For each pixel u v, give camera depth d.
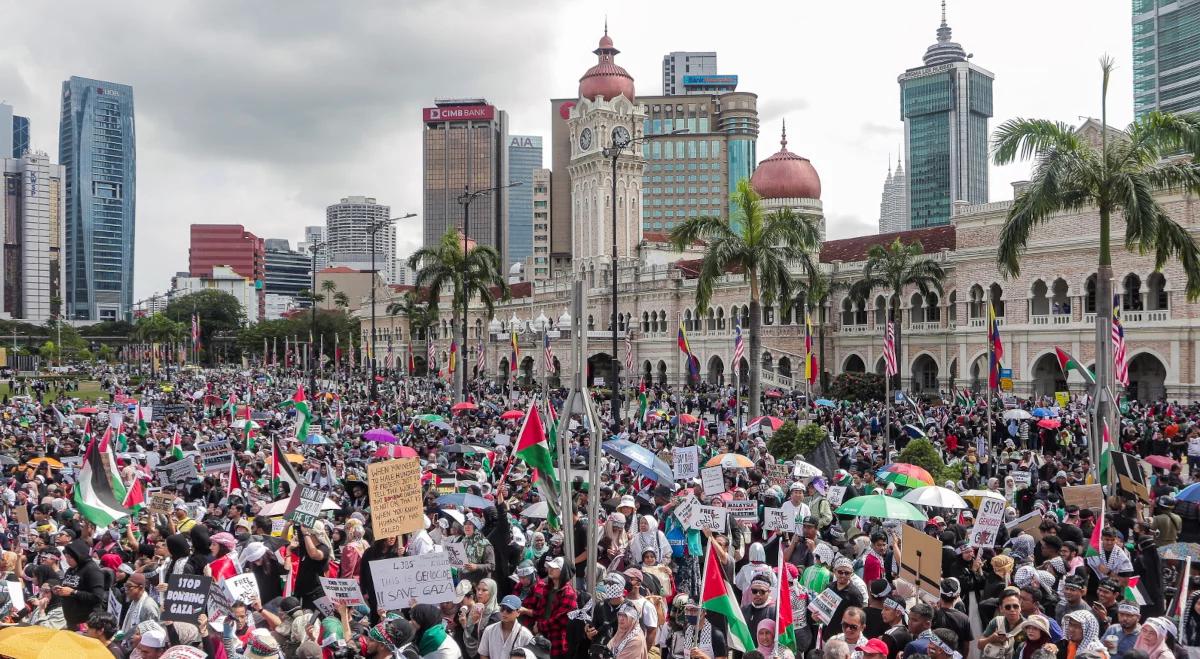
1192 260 34.69
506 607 14.40
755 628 15.55
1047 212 35.22
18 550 21.64
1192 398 67.31
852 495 24.66
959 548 19.30
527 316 146.75
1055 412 50.47
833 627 15.26
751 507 21.42
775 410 61.97
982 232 82.50
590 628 15.08
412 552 19.02
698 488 25.72
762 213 51.38
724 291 107.62
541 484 20.20
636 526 21.36
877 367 93.62
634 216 137.38
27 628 11.31
